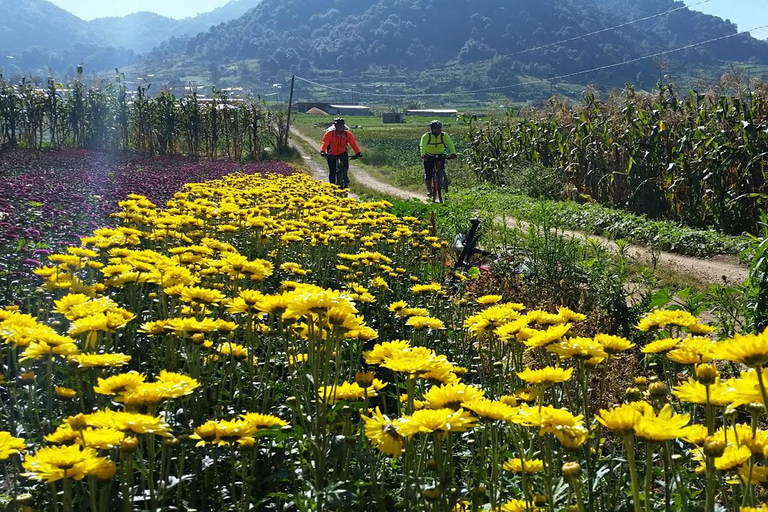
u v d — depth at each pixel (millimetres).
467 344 6078
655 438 1896
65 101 38250
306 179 18469
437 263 9688
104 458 2441
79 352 3906
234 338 5262
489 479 3033
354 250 9016
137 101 39000
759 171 14953
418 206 14891
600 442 3066
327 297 3084
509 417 2412
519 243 9867
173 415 3785
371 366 5531
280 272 7863
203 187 12547
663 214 17719
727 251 12773
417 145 57031
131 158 32594
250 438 2916
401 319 6520
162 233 7949
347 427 3238
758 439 2072
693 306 6672
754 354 1812
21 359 3506
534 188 21406
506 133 27000
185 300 4582
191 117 38281
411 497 2795
